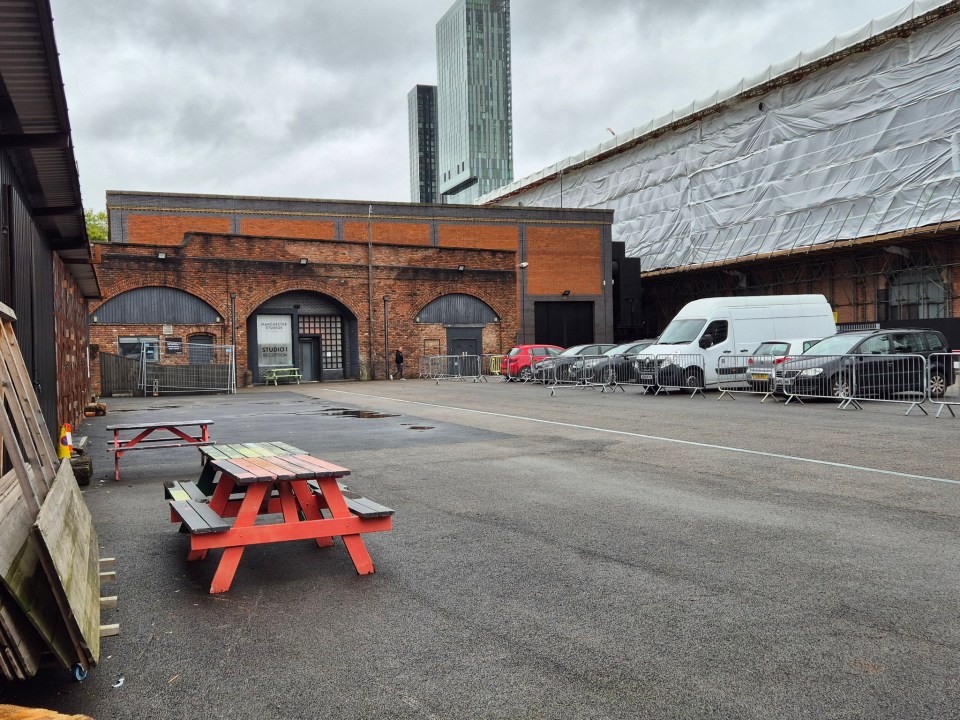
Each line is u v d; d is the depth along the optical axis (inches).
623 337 1961.1
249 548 230.7
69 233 446.9
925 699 127.8
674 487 313.7
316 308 1464.1
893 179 1397.6
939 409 579.5
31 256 349.7
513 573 200.8
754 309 864.3
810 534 235.0
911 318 1427.2
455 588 189.5
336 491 201.5
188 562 216.7
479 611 172.9
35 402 192.7
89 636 127.4
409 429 550.3
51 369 436.1
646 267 2075.5
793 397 746.2
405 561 213.6
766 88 1664.6
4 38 194.5
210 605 179.9
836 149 1520.7
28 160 305.4
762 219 1686.8
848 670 139.2
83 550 162.6
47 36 193.6
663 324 2118.6
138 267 1261.1
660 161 2037.4
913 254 1412.4
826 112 1539.1
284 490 217.5
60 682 139.1
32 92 232.8
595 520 258.2
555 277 1844.2
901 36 1392.7
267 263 1370.6
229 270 1334.9
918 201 1344.7
